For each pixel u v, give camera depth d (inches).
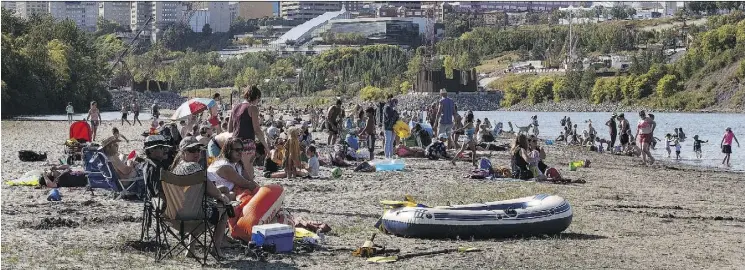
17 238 565.6
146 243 546.0
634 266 528.1
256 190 576.4
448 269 504.7
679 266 532.4
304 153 1180.5
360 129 1758.1
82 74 6003.9
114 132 1116.5
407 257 539.8
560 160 1590.8
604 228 689.0
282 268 495.5
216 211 502.9
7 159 1251.2
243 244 555.2
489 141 1791.3
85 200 760.3
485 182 1032.2
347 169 1183.6
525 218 623.2
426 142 1513.3
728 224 742.5
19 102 4655.5
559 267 518.9
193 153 537.6
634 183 1139.3
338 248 561.6
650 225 715.4
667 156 1951.3
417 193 902.4
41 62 5196.9
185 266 494.0
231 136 684.7
